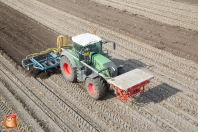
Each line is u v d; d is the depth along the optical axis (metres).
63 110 9.85
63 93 10.91
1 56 13.86
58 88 11.25
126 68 12.75
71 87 11.30
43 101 10.35
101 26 17.77
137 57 13.86
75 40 10.45
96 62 10.16
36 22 18.61
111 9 21.12
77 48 10.60
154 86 11.36
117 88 9.45
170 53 14.23
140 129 8.92
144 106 10.08
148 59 13.67
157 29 17.27
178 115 9.61
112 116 9.55
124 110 9.85
